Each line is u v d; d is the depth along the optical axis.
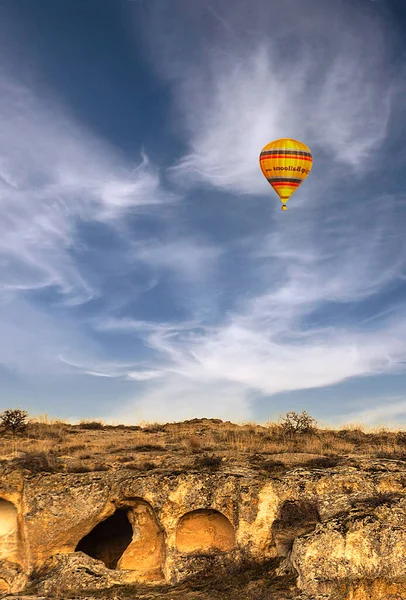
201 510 25.05
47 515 25.05
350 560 21.89
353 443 35.62
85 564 24.34
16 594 23.39
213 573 23.67
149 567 24.78
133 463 28.00
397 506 23.38
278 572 22.81
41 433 38.38
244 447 31.89
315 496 24.44
